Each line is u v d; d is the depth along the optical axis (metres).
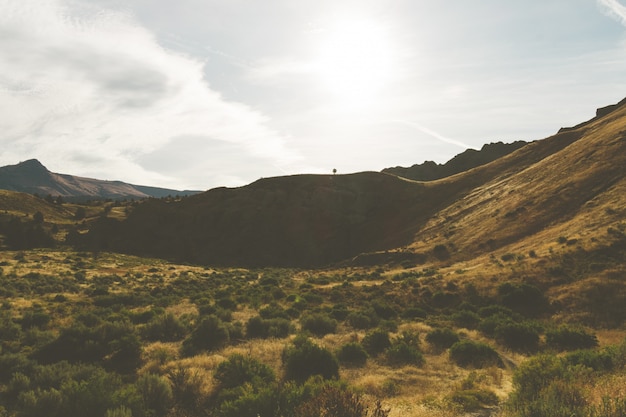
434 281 44.03
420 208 103.19
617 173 61.16
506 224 64.75
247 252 99.88
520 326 23.72
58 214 163.12
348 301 41.94
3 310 29.64
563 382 8.67
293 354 16.11
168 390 12.35
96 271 64.19
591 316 29.98
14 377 14.43
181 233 109.38
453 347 19.94
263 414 9.45
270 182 125.62
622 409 6.66
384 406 11.45
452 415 10.52
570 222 53.72
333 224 104.81
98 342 19.58
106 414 9.84
